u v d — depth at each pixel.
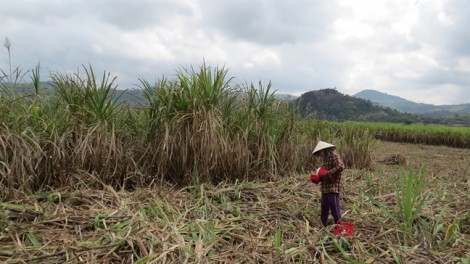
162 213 4.45
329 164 5.06
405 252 3.99
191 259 3.38
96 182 5.87
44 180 5.73
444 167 12.23
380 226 4.88
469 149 24.55
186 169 6.70
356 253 4.03
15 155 5.26
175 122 6.80
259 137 7.77
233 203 5.64
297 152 9.05
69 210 4.60
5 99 6.04
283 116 8.58
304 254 3.82
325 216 5.06
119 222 4.18
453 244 4.33
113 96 6.57
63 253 3.30
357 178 8.59
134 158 6.77
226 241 3.99
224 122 7.29
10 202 4.75
